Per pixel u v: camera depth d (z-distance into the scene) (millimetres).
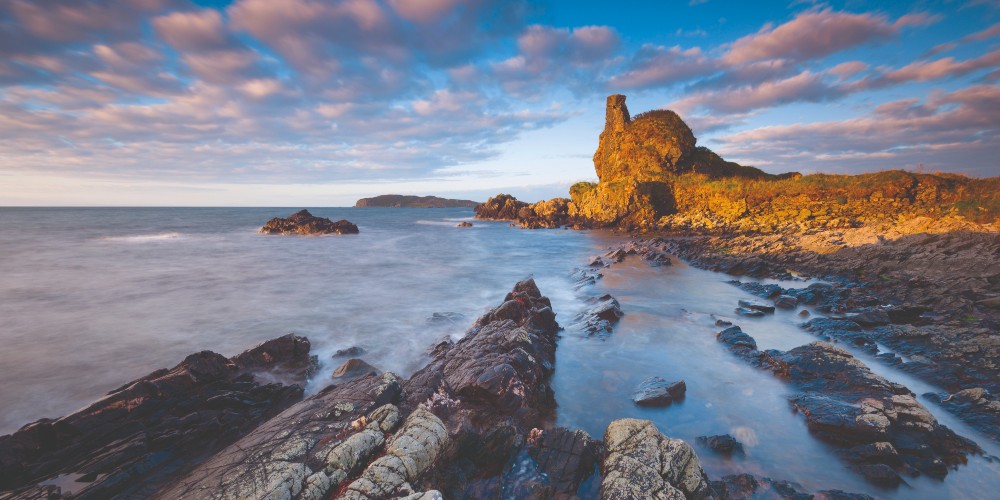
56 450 8531
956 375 11531
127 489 7617
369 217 140750
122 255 40469
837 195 46812
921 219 27766
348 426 7977
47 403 11594
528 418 9570
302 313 20453
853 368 11242
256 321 19141
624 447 7707
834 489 7512
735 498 7250
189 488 6574
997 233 22484
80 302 22453
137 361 14523
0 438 8297
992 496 7336
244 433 9680
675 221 56688
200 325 18547
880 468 7777
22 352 15211
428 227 85375
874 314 16469
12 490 7605
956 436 8625
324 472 6660
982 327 14656
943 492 7465
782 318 18203
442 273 31750
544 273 31422
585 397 11477
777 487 7457
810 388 11188
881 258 24938
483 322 16547
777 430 9625
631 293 23250
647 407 10812
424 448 7090
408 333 17359
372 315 20109
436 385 10344
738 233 45000
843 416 9180
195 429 9297
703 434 9570
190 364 11484
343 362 14234
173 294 24469
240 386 11500
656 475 6875
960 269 20891
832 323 16406
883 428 8508
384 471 6547
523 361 11188
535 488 7090
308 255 41875
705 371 12984
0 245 46750
